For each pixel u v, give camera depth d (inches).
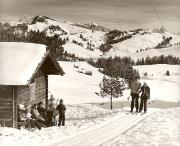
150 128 683.4
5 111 797.2
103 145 560.1
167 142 564.1
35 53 848.3
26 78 769.6
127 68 2652.6
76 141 591.5
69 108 1416.1
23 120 806.5
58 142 583.2
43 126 834.2
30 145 556.4
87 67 4389.8
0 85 794.2
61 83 3063.5
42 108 877.8
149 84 3713.1
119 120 800.9
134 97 917.2
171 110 918.4
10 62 807.1
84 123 785.6
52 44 3078.2
